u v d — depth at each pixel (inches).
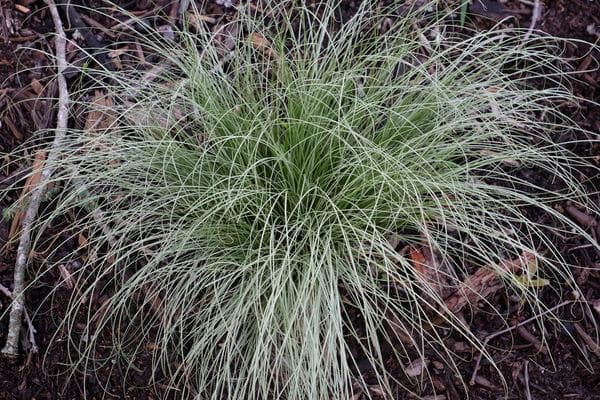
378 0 35.9
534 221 33.0
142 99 32.8
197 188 30.6
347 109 32.3
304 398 28.9
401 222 31.5
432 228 31.6
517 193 30.9
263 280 29.9
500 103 32.0
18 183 32.9
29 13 35.3
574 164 34.0
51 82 34.2
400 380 31.1
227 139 29.2
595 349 31.5
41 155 33.1
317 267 28.4
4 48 34.6
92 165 31.5
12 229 32.3
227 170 31.2
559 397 31.0
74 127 33.6
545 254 32.4
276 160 30.1
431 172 30.7
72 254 31.8
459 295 31.2
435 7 35.7
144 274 31.3
